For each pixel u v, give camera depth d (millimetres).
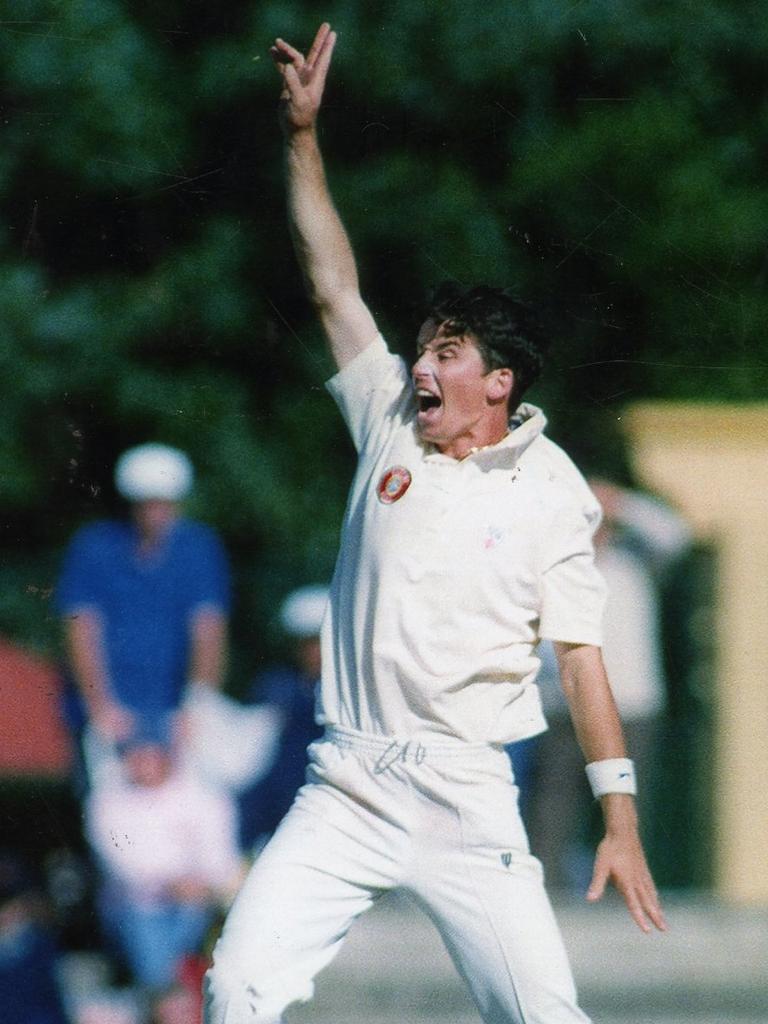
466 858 17719
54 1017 29359
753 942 33562
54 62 47500
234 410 50156
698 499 38844
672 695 38469
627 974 32625
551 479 17875
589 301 47281
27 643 48469
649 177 48469
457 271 47469
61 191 48312
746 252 48094
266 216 49125
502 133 48938
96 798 31859
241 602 51156
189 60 48250
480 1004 18188
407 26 48250
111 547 36906
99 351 49125
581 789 33812
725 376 46094
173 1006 30625
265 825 32281
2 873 29234
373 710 17688
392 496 17734
